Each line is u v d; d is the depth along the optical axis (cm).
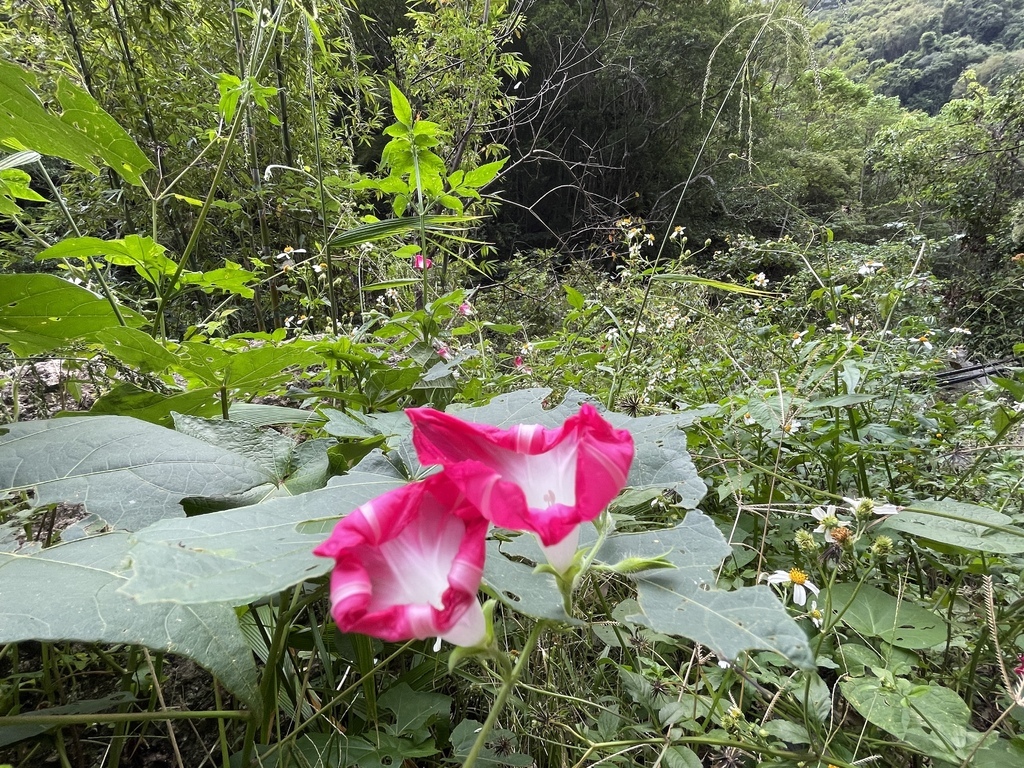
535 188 1532
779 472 207
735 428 219
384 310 372
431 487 60
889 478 225
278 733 113
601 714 135
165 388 218
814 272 338
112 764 116
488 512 59
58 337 137
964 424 273
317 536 77
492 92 720
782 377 277
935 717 117
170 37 502
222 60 530
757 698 138
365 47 1066
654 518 180
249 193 461
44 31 455
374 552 58
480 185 240
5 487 97
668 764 117
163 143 507
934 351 377
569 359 307
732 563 180
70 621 69
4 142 163
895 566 198
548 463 69
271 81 478
